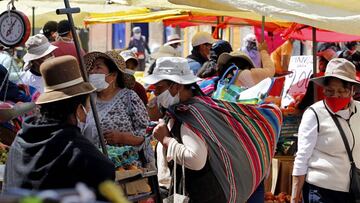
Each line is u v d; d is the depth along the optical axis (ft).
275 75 32.01
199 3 20.25
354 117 20.98
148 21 39.91
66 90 14.15
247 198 19.99
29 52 24.09
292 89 30.86
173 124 19.38
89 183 13.64
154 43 82.33
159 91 19.66
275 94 29.55
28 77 24.91
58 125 14.07
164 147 19.15
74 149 13.76
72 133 14.02
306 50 56.80
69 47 24.30
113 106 19.98
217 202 19.22
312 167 21.02
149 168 19.71
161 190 20.62
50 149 13.82
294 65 31.68
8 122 20.63
